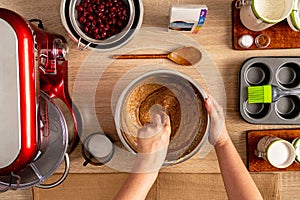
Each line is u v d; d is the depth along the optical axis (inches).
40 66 40.8
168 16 46.4
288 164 45.8
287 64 47.1
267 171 47.9
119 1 44.6
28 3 46.8
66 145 40.6
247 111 47.6
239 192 43.4
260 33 46.7
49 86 43.3
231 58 47.4
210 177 48.0
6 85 33.4
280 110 47.8
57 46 42.9
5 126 33.7
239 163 44.5
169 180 48.3
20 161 34.3
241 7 45.1
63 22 43.4
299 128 47.8
